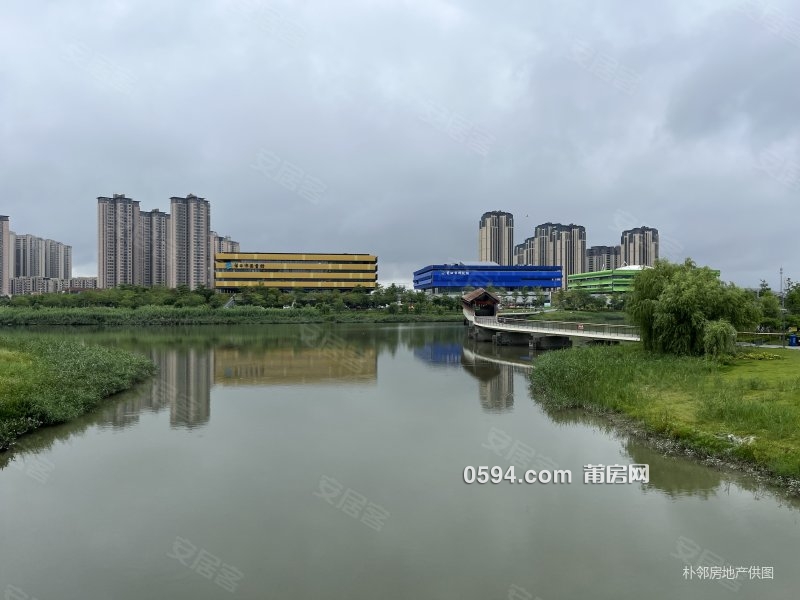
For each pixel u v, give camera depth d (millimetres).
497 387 39812
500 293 161625
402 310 143000
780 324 48969
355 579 13539
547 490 18828
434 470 21094
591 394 30406
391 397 35938
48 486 19484
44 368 32500
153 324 115188
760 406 22797
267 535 15852
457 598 12719
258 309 126312
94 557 14641
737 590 12898
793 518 16312
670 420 23875
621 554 14586
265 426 27953
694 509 17016
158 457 22703
